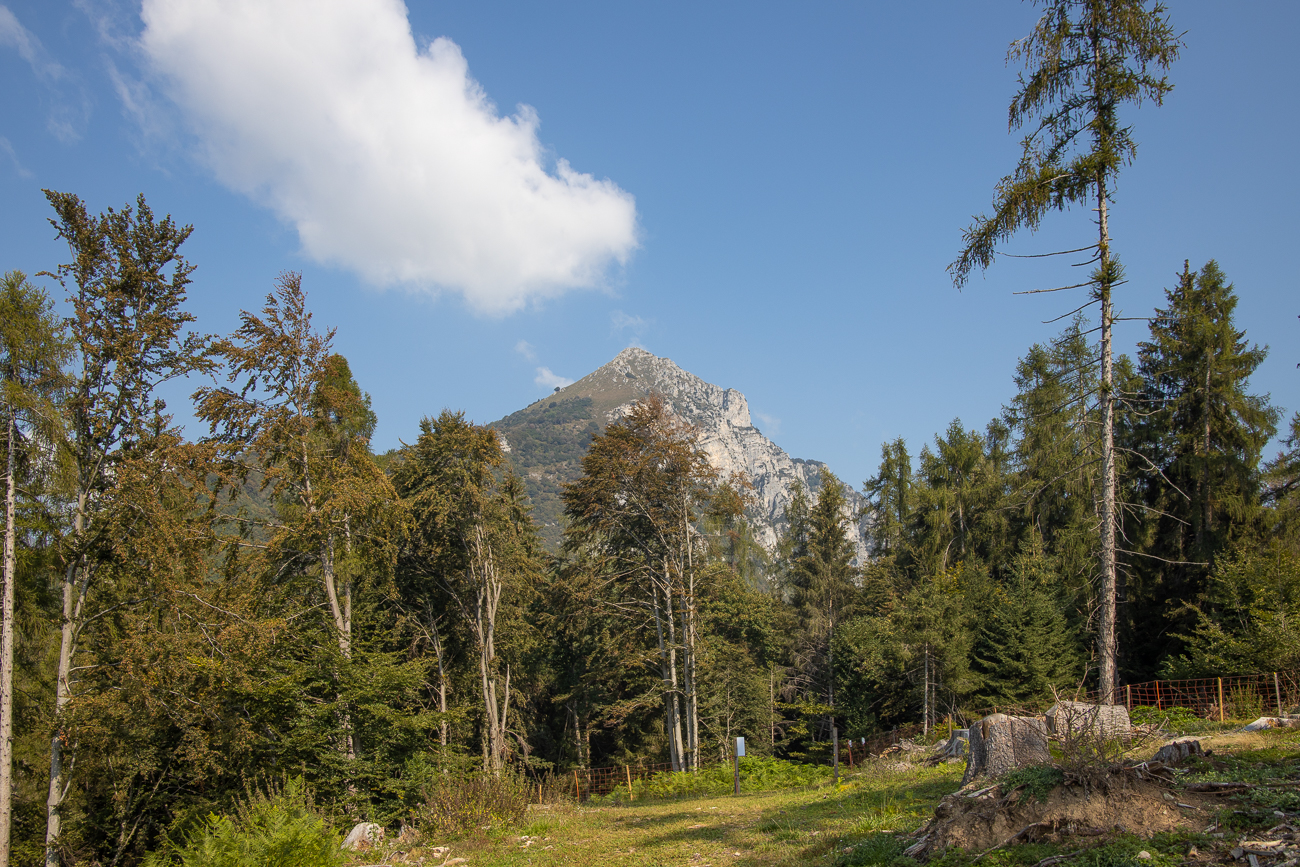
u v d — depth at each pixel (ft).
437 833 44.47
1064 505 115.03
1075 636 92.07
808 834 32.96
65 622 56.29
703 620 112.47
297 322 71.77
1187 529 89.51
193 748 56.18
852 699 112.16
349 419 81.41
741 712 117.80
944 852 21.63
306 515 68.28
